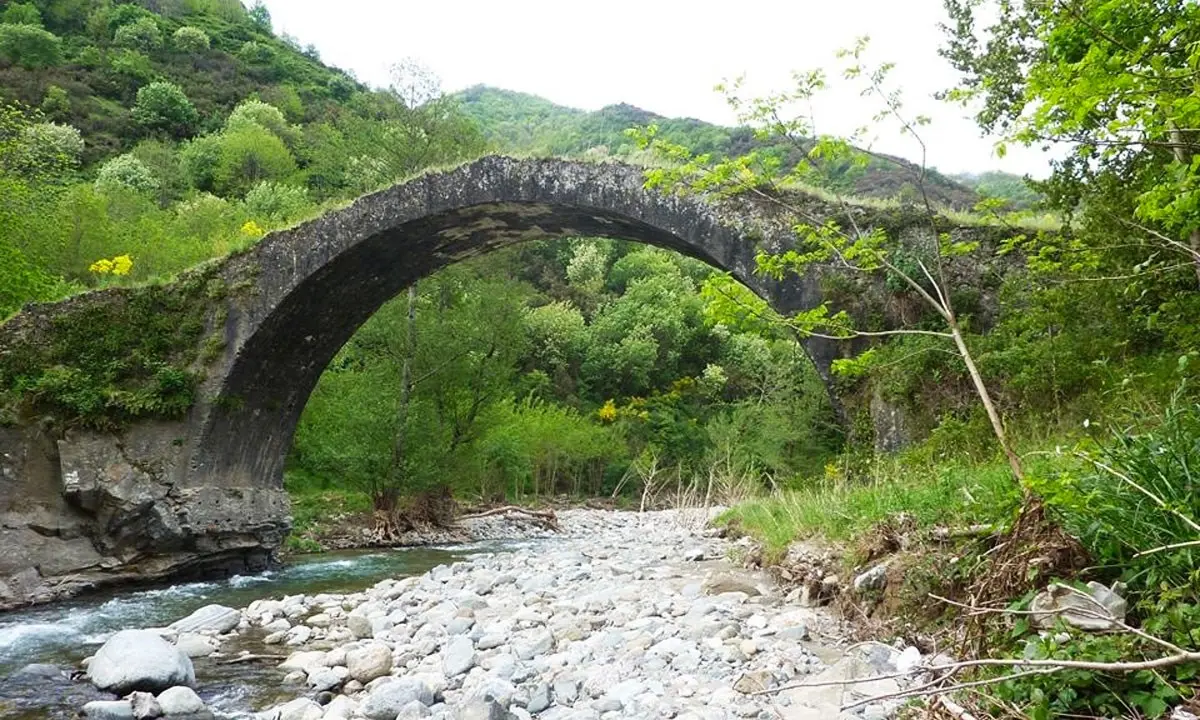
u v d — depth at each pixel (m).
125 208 31.09
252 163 47.72
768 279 12.07
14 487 12.18
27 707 5.92
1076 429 7.25
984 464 7.71
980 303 10.54
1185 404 5.14
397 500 21.66
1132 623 3.83
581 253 58.28
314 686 6.30
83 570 12.47
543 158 14.12
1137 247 7.14
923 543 5.87
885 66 6.39
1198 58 3.86
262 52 69.31
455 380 22.97
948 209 11.56
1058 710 3.30
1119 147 5.15
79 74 54.47
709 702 4.65
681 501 26.66
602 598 8.31
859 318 11.34
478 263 24.80
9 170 21.56
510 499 33.53
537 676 5.72
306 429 24.06
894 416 10.57
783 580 8.09
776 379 30.92
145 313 14.51
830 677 4.75
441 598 9.59
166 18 69.62
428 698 5.35
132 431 13.80
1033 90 4.57
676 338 49.22
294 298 14.89
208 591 12.54
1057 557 4.17
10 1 58.69
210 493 14.27
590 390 46.84
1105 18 4.33
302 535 19.31
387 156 23.89
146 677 6.22
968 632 4.26
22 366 12.95
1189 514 3.78
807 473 25.66
